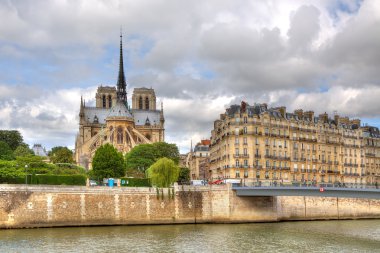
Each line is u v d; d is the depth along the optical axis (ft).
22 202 327.88
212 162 591.78
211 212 377.91
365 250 245.24
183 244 263.08
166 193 368.48
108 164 476.95
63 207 337.93
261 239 282.56
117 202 353.51
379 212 446.19
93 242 266.77
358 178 587.27
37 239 275.18
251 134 496.23
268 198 392.88
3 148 559.79
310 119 556.51
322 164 549.54
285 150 519.19
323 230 330.13
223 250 245.86
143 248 249.75
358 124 617.62
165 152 644.69
